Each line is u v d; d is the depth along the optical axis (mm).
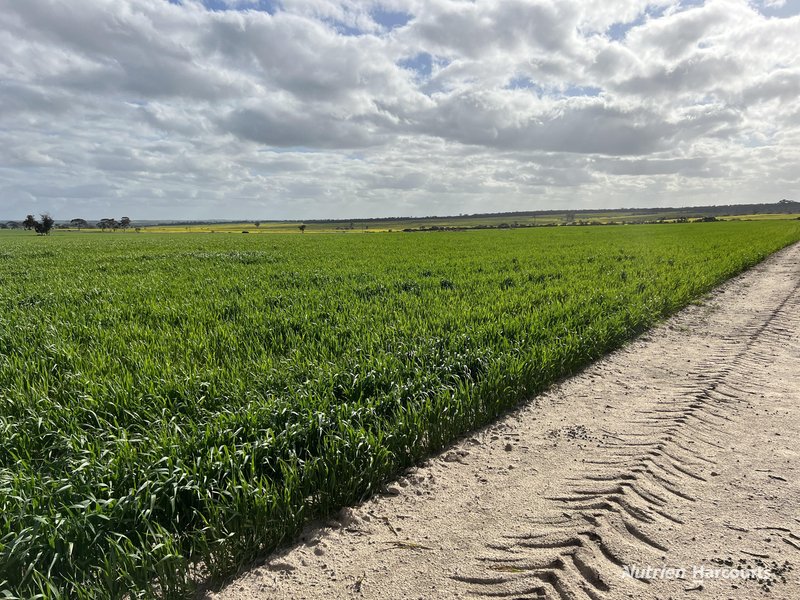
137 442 4547
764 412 6008
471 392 5988
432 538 3766
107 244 49688
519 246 38062
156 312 11148
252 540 3605
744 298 15055
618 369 8141
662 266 20312
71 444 4477
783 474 4473
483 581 3240
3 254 33375
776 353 8781
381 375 6102
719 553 3389
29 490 3740
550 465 4879
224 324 9828
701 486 4316
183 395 5582
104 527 3457
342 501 4254
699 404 6270
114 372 6586
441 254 30188
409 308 11031
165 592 3152
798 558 3299
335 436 4543
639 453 4977
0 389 6004
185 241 56156
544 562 3373
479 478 4699
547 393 7055
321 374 5984
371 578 3336
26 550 3113
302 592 3234
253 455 4180
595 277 16938
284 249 37875
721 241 39875
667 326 11328
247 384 6008
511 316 9852
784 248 37938
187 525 3727
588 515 3895
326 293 13859
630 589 3064
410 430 5027
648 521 3801
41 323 9836
